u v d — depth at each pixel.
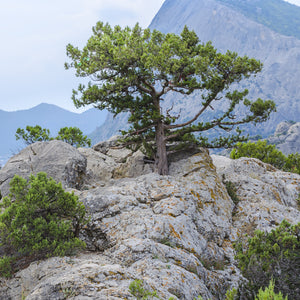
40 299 6.34
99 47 21.48
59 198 11.38
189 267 10.66
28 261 10.59
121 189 14.85
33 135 27.00
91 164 25.41
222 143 22.47
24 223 10.65
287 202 21.78
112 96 23.00
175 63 20.50
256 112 21.44
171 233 12.41
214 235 14.89
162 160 21.66
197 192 17.22
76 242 10.94
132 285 6.62
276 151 34.78
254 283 7.51
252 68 20.75
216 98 22.38
